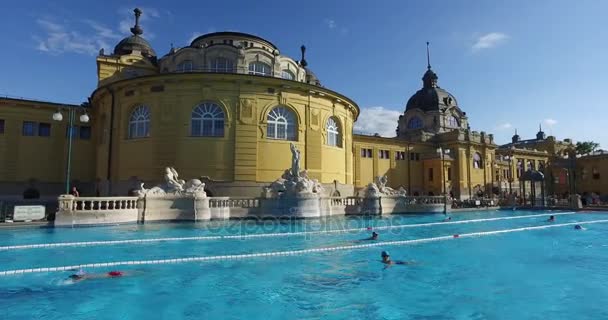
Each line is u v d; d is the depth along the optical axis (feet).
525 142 278.05
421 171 178.91
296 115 101.35
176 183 75.72
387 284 32.01
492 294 29.25
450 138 179.32
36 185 106.93
